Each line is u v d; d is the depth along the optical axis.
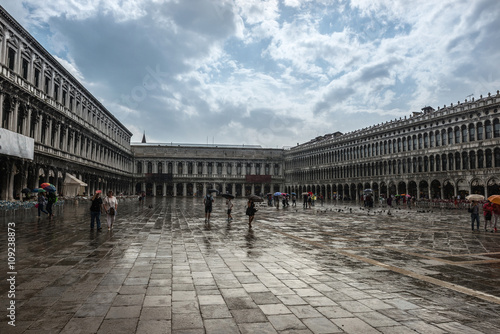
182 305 6.60
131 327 5.52
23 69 38.22
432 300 7.07
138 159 114.62
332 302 6.88
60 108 47.62
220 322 5.79
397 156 70.12
